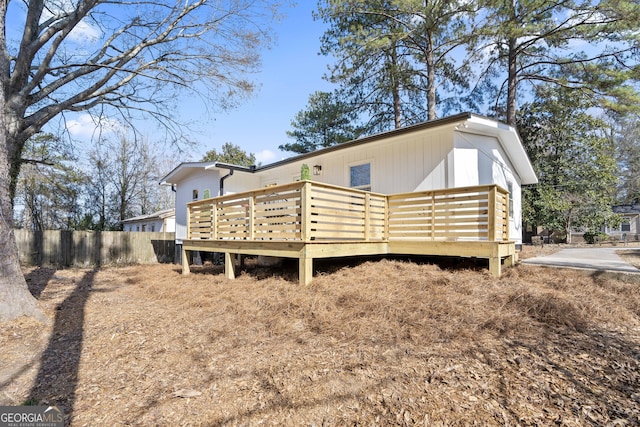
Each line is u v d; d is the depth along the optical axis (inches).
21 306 191.3
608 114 538.0
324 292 197.9
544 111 678.5
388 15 520.4
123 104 355.9
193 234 349.4
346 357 128.6
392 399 100.3
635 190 900.0
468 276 212.7
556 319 151.6
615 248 545.6
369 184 341.4
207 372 125.0
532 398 96.5
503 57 615.5
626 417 86.7
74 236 490.3
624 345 129.0
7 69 243.4
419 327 149.5
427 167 295.7
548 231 802.2
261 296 208.5
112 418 98.0
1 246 188.1
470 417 90.0
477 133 315.3
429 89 566.6
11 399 109.7
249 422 94.5
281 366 125.0
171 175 537.0
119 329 177.3
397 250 270.7
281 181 470.6
